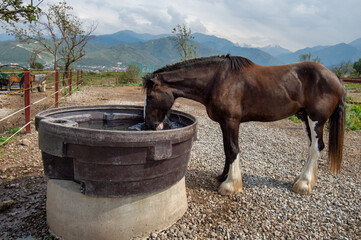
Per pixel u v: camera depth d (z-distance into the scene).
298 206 3.09
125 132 1.93
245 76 3.06
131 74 22.50
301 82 3.15
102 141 1.92
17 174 3.59
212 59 3.09
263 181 3.75
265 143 5.80
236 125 3.11
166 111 3.02
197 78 3.02
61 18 17.08
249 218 2.82
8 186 3.22
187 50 15.43
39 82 11.96
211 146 5.31
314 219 2.84
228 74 3.04
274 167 4.34
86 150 1.98
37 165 3.90
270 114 3.17
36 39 17.12
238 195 3.28
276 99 3.08
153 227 2.39
